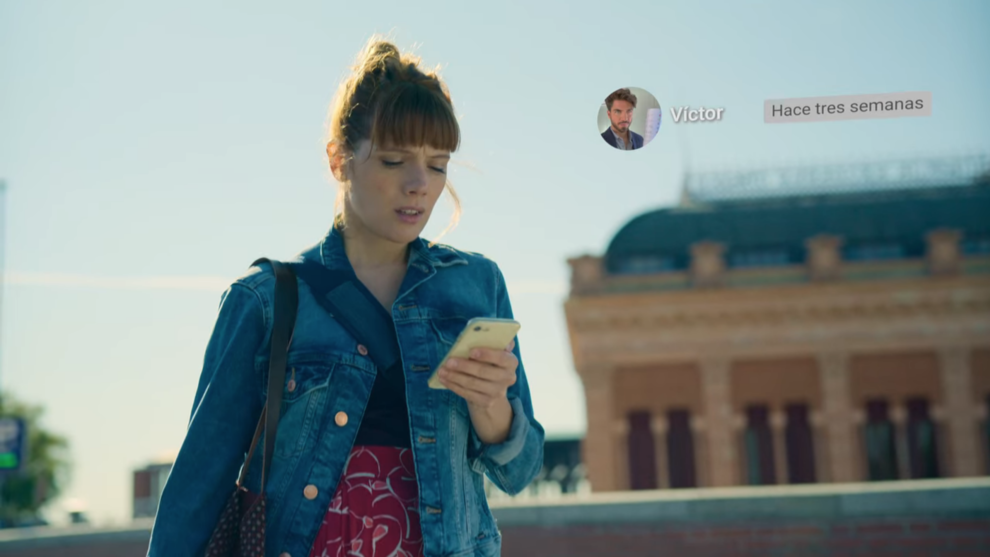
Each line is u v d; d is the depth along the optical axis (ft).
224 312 5.96
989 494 24.07
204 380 5.90
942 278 135.85
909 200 147.33
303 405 5.72
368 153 5.88
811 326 136.56
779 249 143.02
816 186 150.82
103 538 32.71
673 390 135.85
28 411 196.95
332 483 5.64
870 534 24.75
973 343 135.03
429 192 5.94
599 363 135.95
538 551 27.40
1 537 33.47
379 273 6.19
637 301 136.98
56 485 193.06
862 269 138.62
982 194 145.89
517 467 6.05
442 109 5.90
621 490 132.77
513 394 6.21
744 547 25.75
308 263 6.05
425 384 5.83
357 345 5.83
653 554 26.50
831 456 133.59
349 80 6.16
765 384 136.26
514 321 5.31
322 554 5.57
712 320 136.67
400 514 5.66
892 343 135.85
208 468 5.76
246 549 5.48
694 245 139.44
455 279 6.23
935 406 135.03
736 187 151.84
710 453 133.69
